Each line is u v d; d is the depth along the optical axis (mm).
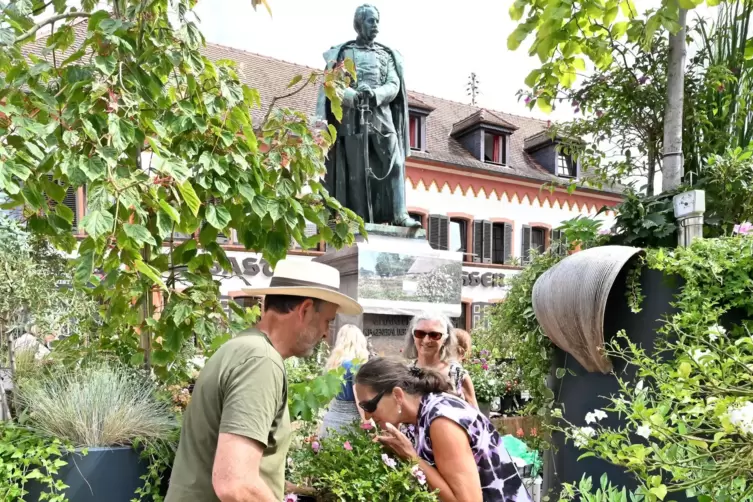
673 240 3404
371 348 5477
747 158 3385
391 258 5797
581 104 4117
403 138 6996
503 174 22266
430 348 3654
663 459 1442
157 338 2732
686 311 2652
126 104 2043
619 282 3023
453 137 23281
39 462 1945
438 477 2051
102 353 2770
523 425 6168
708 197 3512
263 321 1938
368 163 6551
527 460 4582
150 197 2041
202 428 1673
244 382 1613
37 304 2805
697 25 3846
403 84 6949
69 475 1988
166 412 2428
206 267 2736
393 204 6789
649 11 3139
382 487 2012
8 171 1730
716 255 2732
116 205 1934
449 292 6207
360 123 6480
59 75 2320
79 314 2980
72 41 2619
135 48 2344
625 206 3486
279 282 1927
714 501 1412
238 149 2395
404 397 2225
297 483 2291
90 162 1857
